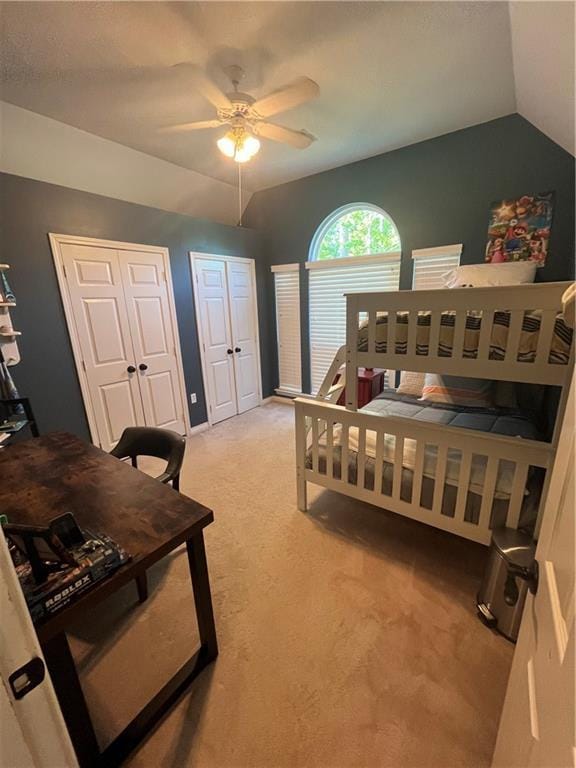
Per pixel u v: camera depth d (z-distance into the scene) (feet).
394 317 5.49
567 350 4.23
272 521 7.22
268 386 15.53
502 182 8.89
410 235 10.58
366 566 5.93
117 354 9.85
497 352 4.74
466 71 6.69
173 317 11.15
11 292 7.40
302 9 5.10
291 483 8.79
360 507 7.66
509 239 9.04
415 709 3.84
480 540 5.30
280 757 3.49
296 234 13.12
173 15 5.11
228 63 6.25
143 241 10.08
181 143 9.29
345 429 6.47
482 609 4.88
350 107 7.95
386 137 9.50
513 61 6.37
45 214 8.07
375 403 8.69
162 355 11.00
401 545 6.42
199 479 9.04
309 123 8.68
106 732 3.73
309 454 7.28
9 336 7.59
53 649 2.82
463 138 9.17
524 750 2.06
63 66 6.14
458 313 4.89
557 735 1.54
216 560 6.14
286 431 12.34
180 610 5.18
